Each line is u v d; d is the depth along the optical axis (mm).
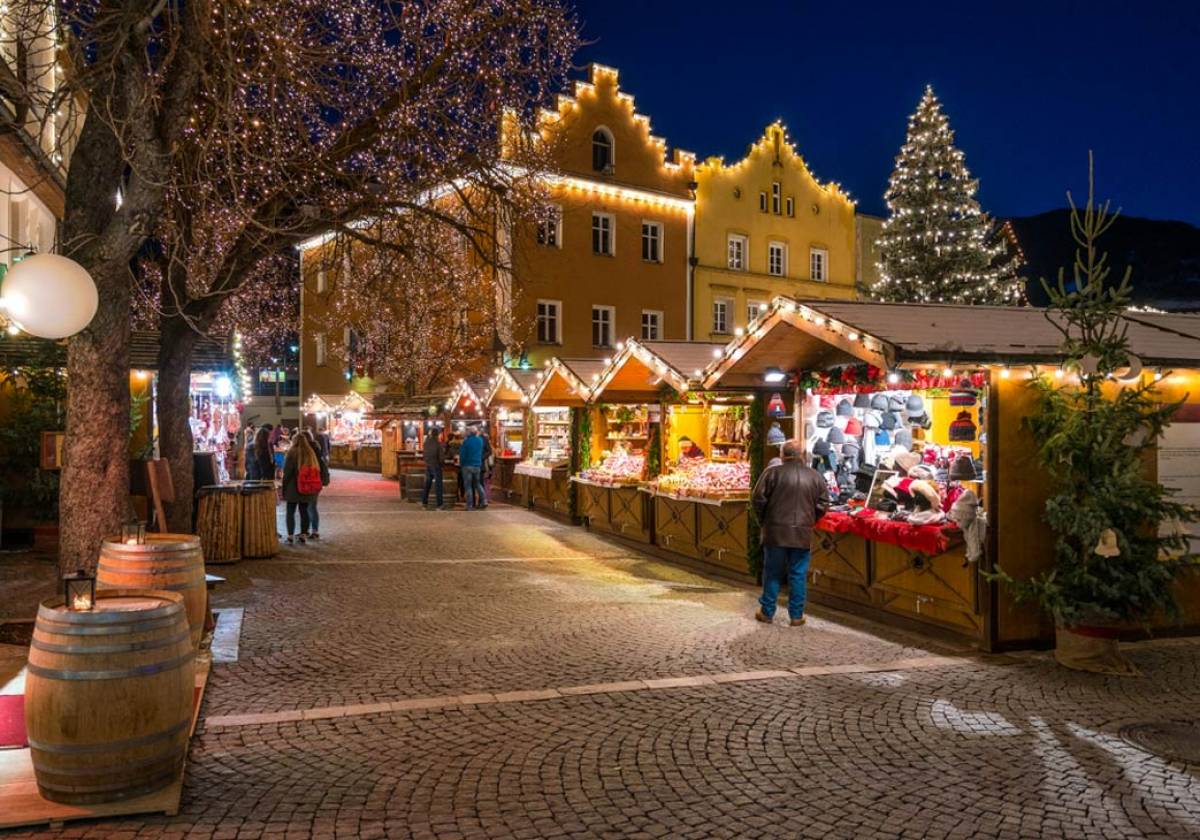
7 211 13008
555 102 30859
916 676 6785
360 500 21828
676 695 6258
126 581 6113
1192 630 8102
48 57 12688
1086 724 5688
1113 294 7137
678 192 34094
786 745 5285
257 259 11016
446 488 20984
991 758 5090
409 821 4227
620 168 32469
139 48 6586
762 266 36875
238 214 10359
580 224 31469
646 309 33188
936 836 4137
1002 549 7504
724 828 4203
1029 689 6441
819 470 10281
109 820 4168
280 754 5074
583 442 17000
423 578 10984
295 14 9320
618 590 10344
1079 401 7410
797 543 8469
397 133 11688
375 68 11359
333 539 14523
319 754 5078
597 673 6816
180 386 10797
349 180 11656
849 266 40094
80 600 4348
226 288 10844
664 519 13062
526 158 13477
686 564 12406
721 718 5766
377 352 32344
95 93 6781
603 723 5652
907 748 5250
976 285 28734
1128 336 8367
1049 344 7723
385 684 6473
